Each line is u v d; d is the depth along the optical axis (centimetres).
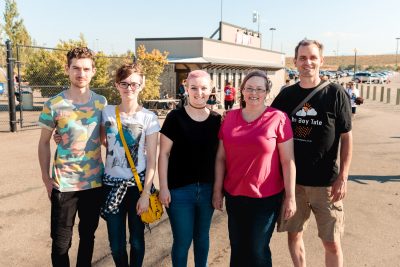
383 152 962
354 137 1208
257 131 288
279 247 428
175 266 321
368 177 721
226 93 2027
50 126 308
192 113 313
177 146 312
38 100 2359
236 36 3231
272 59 3797
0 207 541
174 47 2338
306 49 305
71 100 308
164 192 312
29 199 574
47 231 464
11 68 1152
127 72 309
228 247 431
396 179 707
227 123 302
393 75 8638
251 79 291
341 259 329
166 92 2131
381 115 1914
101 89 1797
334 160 313
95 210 323
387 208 552
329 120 304
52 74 1925
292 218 334
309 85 313
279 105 328
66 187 308
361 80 5559
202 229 326
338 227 321
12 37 3391
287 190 298
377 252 416
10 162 796
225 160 316
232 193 304
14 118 1165
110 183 312
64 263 316
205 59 2236
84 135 308
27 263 388
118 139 311
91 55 313
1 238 443
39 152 311
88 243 326
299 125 313
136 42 2397
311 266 383
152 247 423
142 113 319
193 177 312
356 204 569
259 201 296
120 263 327
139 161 316
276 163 298
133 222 321
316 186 314
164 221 495
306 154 312
